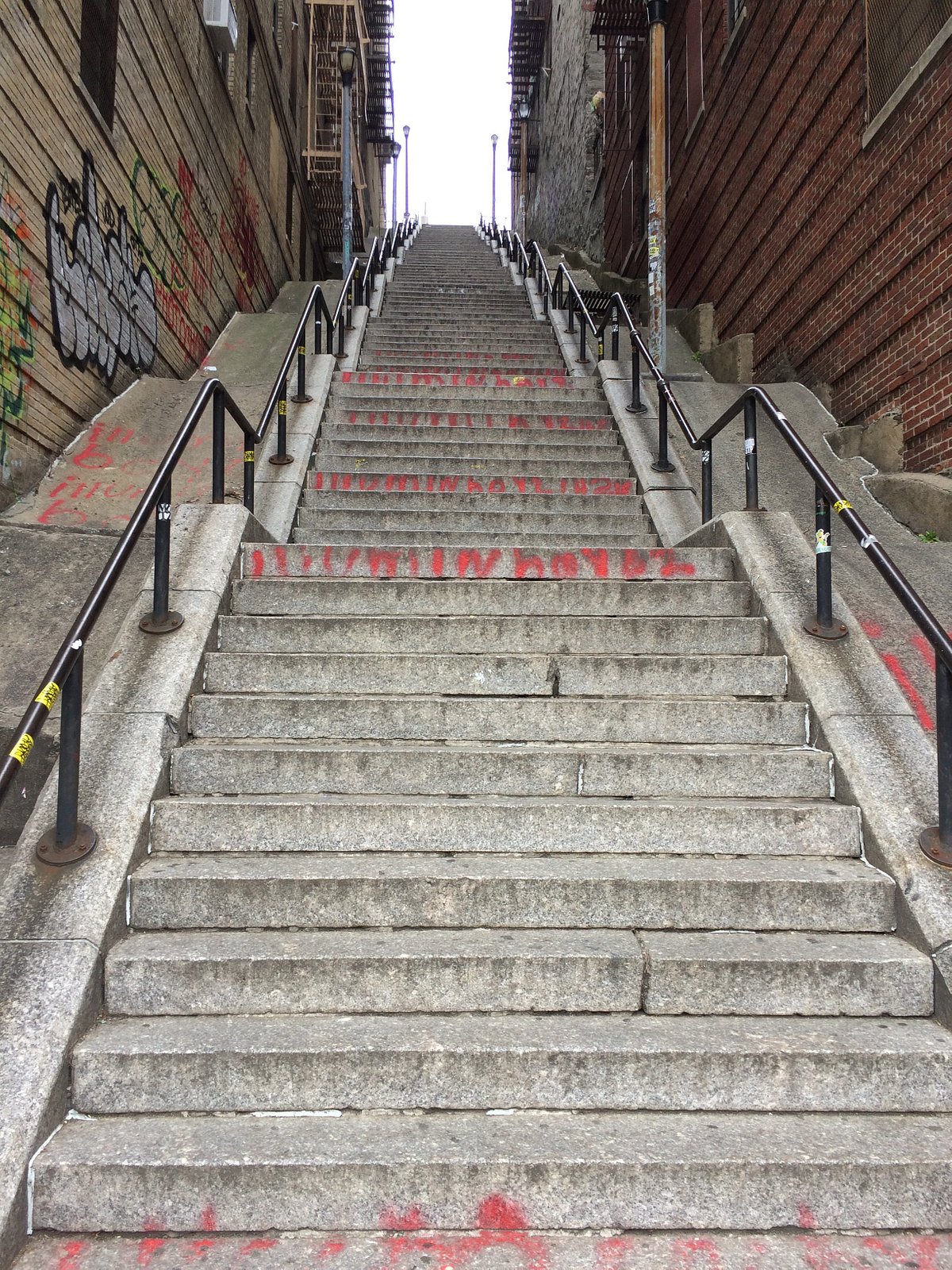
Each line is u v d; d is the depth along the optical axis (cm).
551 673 404
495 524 642
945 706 304
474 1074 250
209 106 1195
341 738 375
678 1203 225
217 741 371
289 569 507
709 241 1286
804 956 276
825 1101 250
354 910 295
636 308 1567
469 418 841
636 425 808
